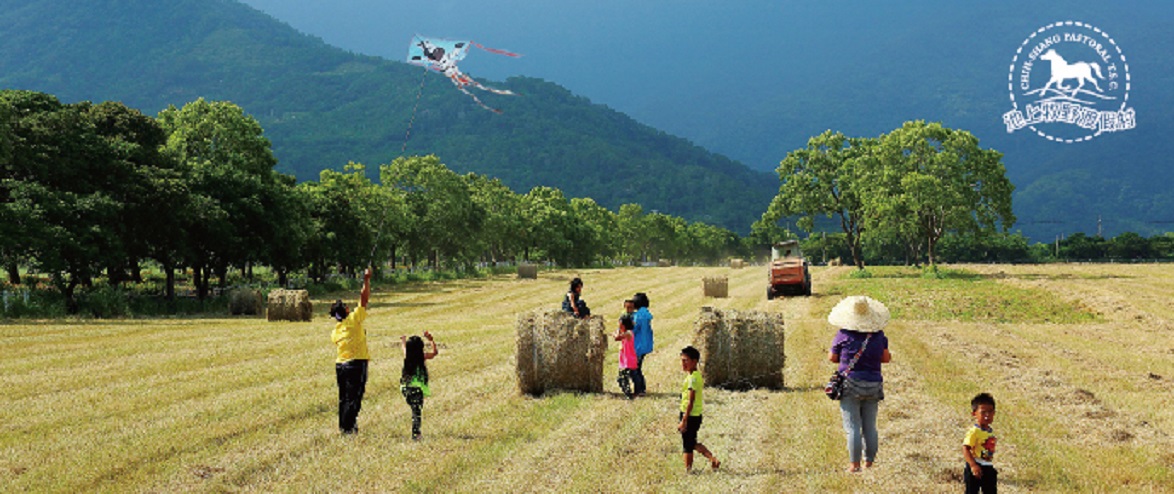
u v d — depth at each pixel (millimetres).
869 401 8969
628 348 13156
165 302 37219
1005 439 10195
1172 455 9539
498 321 29344
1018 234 160250
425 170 76375
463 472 8930
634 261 157875
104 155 35406
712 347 14023
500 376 15312
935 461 9297
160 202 36156
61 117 35344
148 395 13109
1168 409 12141
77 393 13320
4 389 13703
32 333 22531
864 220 64375
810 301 37094
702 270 80750
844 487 8320
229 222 40031
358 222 56281
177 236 37469
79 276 32750
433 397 13188
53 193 32438
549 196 123188
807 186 67625
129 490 8266
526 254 112938
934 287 44531
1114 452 9672
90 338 21750
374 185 63406
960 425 11023
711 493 8203
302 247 51312
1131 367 16781
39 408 12086
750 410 12156
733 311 14695
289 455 9625
